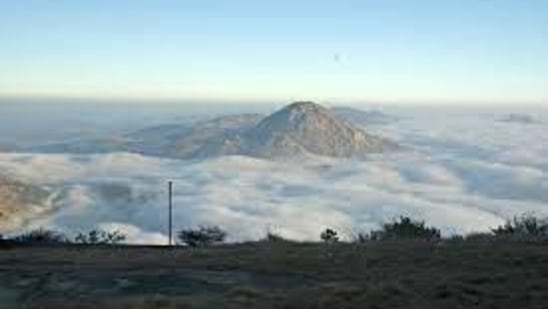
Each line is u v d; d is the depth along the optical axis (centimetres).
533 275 1675
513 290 1520
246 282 1747
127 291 1669
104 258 2200
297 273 1842
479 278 1639
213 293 1628
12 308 1503
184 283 1745
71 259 2184
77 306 1495
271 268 1911
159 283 1747
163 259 2134
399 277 1698
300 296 1520
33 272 1906
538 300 1434
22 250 2575
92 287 1711
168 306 1456
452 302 1431
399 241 2458
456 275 1686
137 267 1988
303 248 2308
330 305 1442
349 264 1934
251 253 2200
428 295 1493
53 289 1695
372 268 1867
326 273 1833
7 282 1781
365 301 1459
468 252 2028
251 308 1434
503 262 1867
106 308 1462
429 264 1881
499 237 2470
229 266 1955
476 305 1413
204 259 2094
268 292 1577
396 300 1458
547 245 2186
